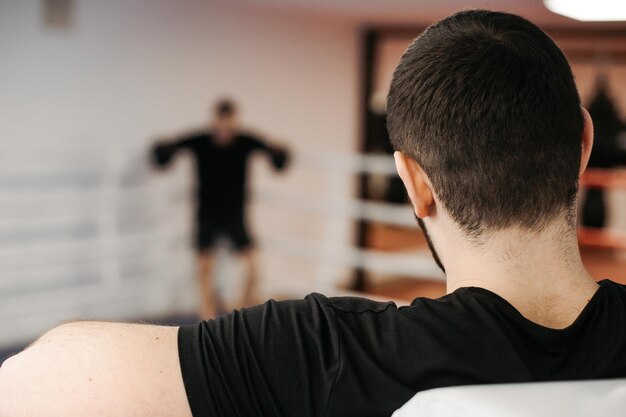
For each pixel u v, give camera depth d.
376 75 6.64
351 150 6.71
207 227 4.75
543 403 0.44
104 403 0.57
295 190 6.26
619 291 0.65
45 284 4.62
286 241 6.21
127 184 5.11
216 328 0.61
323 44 6.41
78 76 4.93
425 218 0.68
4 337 4.39
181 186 5.38
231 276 5.18
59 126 4.85
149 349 0.59
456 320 0.60
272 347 0.60
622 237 5.96
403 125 0.64
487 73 0.61
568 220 0.63
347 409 0.58
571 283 0.63
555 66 0.62
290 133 6.29
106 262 4.91
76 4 4.85
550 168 0.61
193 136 4.68
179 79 5.56
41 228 4.61
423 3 5.70
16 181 4.54
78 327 0.62
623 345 0.60
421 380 0.58
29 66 4.66
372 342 0.60
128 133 5.26
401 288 6.11
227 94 5.88
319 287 6.13
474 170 0.61
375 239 6.71
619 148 6.38
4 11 4.49
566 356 0.60
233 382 0.58
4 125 4.57
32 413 0.57
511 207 0.61
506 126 0.60
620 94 6.45
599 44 6.36
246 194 4.80
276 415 0.59
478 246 0.63
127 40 5.19
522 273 0.63
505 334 0.59
